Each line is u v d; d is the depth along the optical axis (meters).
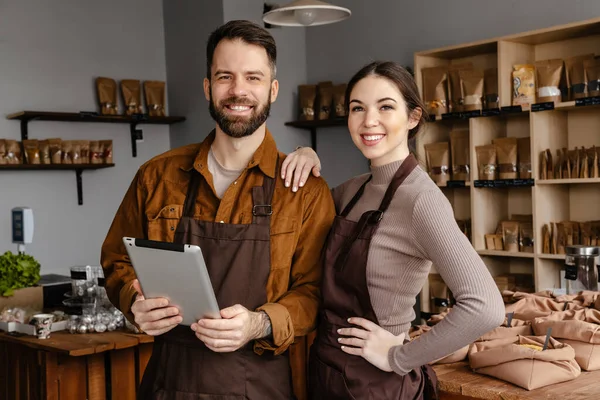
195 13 5.46
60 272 5.15
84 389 2.75
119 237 2.05
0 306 3.18
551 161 3.92
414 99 1.82
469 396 1.79
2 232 4.88
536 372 1.75
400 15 5.07
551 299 2.31
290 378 1.92
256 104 1.82
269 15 3.73
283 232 1.85
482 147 4.21
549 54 4.20
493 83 4.20
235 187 1.89
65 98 5.19
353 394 1.73
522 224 4.11
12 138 4.94
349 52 5.43
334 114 5.42
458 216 4.71
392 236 1.72
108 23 5.43
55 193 5.13
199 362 1.79
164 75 5.77
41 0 5.07
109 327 2.89
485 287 1.55
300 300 1.82
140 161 5.61
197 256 1.53
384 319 1.75
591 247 2.83
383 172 1.84
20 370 2.90
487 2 4.54
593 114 4.01
